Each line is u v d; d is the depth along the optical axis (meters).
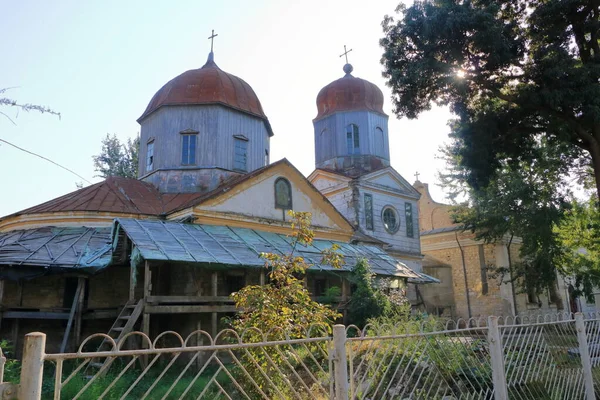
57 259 15.51
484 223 26.86
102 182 21.78
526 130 17.89
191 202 18.84
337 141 29.33
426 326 10.14
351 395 5.23
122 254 15.88
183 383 9.93
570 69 14.94
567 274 26.66
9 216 18.97
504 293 30.59
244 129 24.00
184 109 23.14
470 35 15.09
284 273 8.16
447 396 6.97
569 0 15.30
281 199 20.20
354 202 26.80
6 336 15.28
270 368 6.34
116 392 9.06
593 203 24.42
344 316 17.22
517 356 7.11
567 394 7.68
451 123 19.44
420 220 38.06
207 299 14.13
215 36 26.64
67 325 15.10
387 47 17.27
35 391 3.22
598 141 16.38
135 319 12.81
